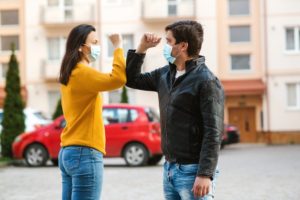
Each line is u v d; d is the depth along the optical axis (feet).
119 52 16.89
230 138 102.83
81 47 17.37
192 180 15.35
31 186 46.01
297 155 82.79
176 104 15.46
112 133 63.87
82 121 17.13
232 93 137.90
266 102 138.72
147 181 47.91
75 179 17.10
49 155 66.90
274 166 62.49
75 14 145.69
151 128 63.52
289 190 40.70
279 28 139.03
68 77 17.06
